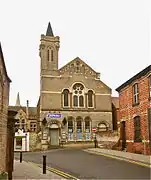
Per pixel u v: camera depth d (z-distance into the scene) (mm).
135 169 13961
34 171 14977
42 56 41250
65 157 21906
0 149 10906
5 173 11852
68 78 41250
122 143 25094
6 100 12078
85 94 41375
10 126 12938
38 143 35469
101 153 22859
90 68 42656
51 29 44625
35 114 54688
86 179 12172
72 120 39969
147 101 20156
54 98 39938
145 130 20266
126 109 24312
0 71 10320
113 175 12672
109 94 42281
